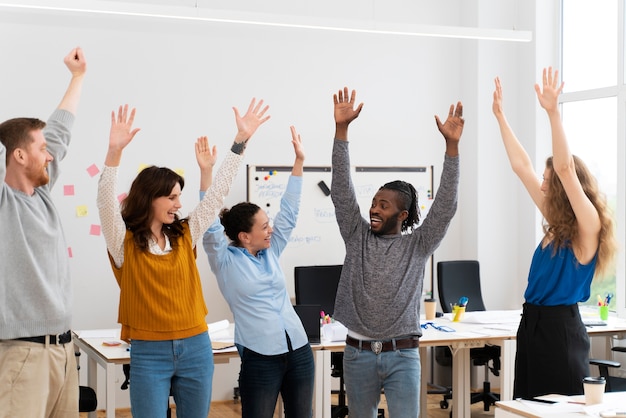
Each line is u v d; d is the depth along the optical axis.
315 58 6.65
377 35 6.84
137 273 2.99
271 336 3.37
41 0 4.84
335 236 6.62
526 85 6.88
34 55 5.89
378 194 3.28
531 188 3.60
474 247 6.93
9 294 2.61
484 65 6.89
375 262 3.19
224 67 6.39
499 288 6.95
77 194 5.99
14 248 2.61
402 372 3.17
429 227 3.24
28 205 2.67
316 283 5.95
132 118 3.06
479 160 6.89
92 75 6.04
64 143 2.91
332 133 6.68
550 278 3.34
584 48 6.60
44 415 2.71
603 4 6.41
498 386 6.90
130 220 3.02
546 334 3.35
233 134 6.41
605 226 3.27
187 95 6.29
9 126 2.66
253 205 3.54
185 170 6.28
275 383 3.38
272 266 3.52
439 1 7.03
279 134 6.54
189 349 3.03
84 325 6.02
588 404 2.88
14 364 2.63
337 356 5.49
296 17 5.28
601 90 6.32
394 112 6.89
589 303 6.41
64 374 2.77
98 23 6.05
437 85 7.02
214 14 5.13
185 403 3.08
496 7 6.92
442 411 6.07
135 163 6.14
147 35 6.18
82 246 6.00
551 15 6.81
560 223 3.27
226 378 6.38
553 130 3.13
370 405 3.24
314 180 6.59
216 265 3.42
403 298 3.17
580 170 3.33
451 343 4.66
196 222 3.15
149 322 2.98
